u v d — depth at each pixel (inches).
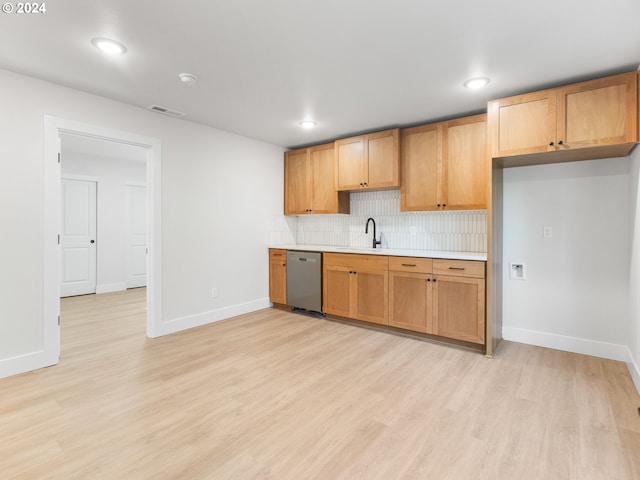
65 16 70.1
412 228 155.7
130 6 66.8
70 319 160.1
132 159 234.8
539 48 82.7
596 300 114.0
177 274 140.1
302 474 59.9
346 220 177.9
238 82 103.3
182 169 140.7
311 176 176.7
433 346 123.6
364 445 67.9
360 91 109.9
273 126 148.6
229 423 75.4
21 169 99.8
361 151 154.5
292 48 83.5
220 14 69.5
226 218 159.2
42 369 103.0
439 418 77.2
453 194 131.3
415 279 130.1
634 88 88.7
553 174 120.3
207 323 151.5
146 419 76.7
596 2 64.9
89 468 60.9
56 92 105.5
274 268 179.3
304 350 119.6
